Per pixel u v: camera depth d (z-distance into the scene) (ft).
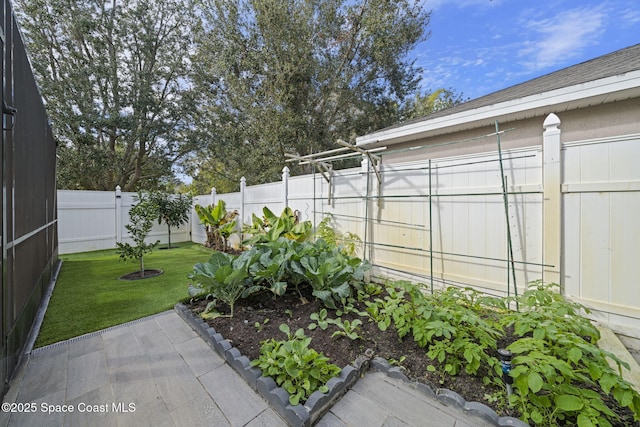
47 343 7.82
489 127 11.67
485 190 10.72
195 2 32.32
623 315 8.01
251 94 30.78
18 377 6.34
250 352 7.04
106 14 30.45
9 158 6.54
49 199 13.94
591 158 8.48
